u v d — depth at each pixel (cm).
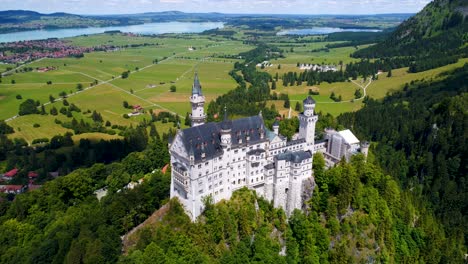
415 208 19450
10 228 16912
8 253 15675
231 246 14500
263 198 16862
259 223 15638
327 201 16500
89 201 19238
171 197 16262
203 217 15125
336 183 16975
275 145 17488
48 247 14650
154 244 13238
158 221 15138
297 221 15812
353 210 16562
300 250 15562
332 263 15175
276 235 15738
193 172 14550
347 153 19562
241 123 16700
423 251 17225
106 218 14975
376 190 17612
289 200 16775
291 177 16500
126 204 15388
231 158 16025
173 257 13150
